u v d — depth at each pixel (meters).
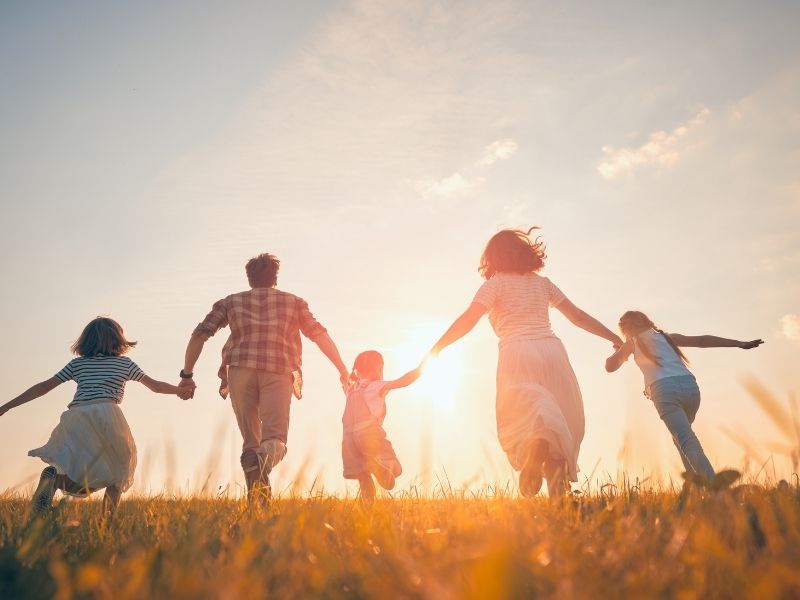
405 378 5.54
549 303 5.59
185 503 3.58
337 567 2.31
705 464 6.16
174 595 1.92
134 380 5.82
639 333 6.84
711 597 1.92
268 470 6.14
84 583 2.02
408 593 2.00
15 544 2.81
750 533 2.45
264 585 2.18
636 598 1.85
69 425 5.45
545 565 2.16
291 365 6.68
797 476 1.94
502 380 5.21
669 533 2.78
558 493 4.40
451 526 3.13
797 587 1.85
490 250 5.55
